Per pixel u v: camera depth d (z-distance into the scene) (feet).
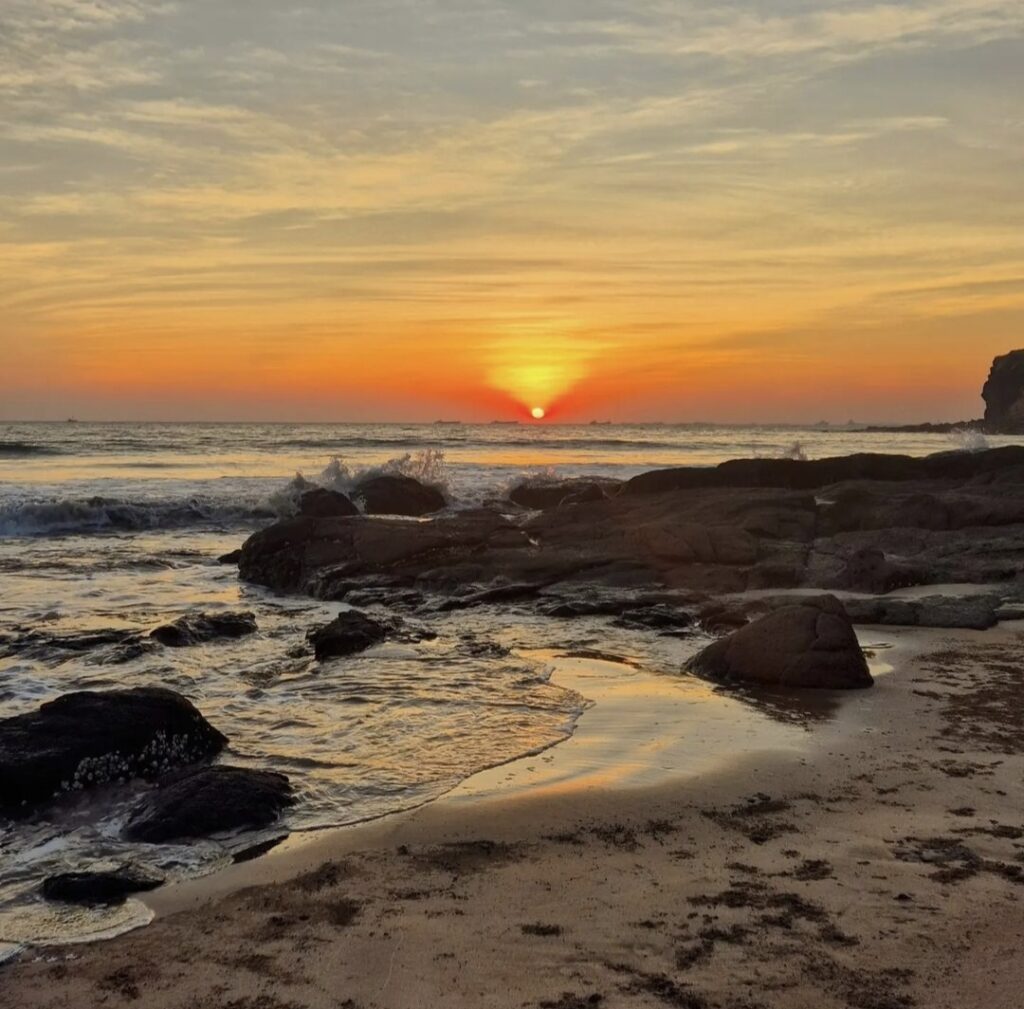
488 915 14.67
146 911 15.21
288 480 103.35
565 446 207.21
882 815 18.48
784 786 20.30
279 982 12.92
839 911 14.47
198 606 45.14
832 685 28.53
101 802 20.61
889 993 12.19
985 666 30.91
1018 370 447.42
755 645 30.22
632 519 56.95
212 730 23.91
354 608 44.45
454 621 40.19
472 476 116.37
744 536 49.55
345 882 16.07
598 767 21.91
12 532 73.36
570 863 16.60
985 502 55.21
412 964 13.26
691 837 17.62
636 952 13.41
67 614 42.27
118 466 126.52
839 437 314.55
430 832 18.26
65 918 15.03
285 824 18.89
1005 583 43.93
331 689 29.58
